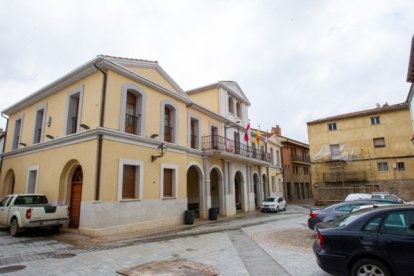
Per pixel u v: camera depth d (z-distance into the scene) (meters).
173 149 15.28
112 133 11.61
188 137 17.27
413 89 16.28
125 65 13.09
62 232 11.39
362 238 4.50
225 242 9.70
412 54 12.77
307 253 7.54
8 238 10.20
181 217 15.05
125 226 11.65
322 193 29.45
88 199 10.88
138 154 12.90
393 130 26.97
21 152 15.80
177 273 5.75
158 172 13.94
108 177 11.25
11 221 10.90
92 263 6.76
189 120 17.56
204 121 19.27
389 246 4.28
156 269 6.08
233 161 21.84
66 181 12.67
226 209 19.92
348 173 28.38
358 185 27.78
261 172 27.22
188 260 7.03
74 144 12.21
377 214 4.67
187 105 17.38
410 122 26.34
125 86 12.77
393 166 26.38
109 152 11.46
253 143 27.33
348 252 4.54
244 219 17.86
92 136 11.38
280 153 35.50
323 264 4.73
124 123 12.40
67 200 12.54
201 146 18.48
